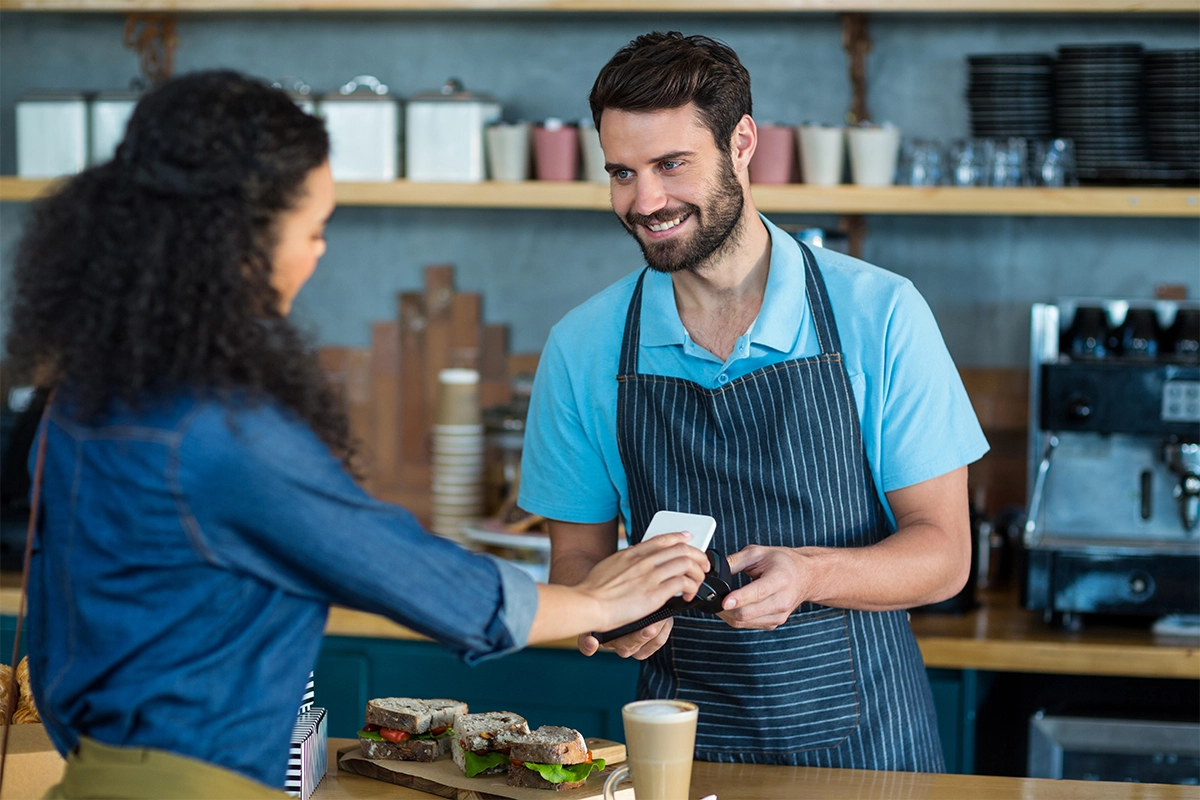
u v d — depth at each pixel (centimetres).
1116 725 219
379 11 270
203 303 90
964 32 269
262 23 287
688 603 128
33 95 263
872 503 159
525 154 254
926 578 148
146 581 91
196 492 90
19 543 247
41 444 97
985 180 242
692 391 157
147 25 287
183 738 91
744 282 157
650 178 143
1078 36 266
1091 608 224
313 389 97
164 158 91
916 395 154
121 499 91
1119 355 241
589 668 228
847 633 155
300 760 126
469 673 231
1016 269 272
